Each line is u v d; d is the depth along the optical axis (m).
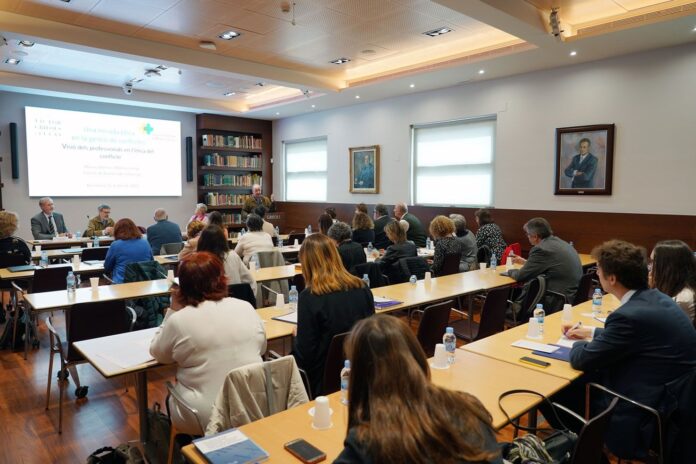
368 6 4.92
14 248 5.06
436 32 5.79
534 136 7.01
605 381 2.19
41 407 3.38
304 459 1.44
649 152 5.98
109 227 7.49
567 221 6.72
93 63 7.12
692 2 4.87
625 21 5.09
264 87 8.88
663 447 1.95
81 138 9.08
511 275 4.58
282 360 1.94
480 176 7.83
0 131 8.25
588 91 6.44
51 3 4.84
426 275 4.40
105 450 2.06
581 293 4.22
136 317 3.83
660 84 5.84
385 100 8.99
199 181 10.81
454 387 2.01
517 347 2.53
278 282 4.90
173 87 8.83
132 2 4.81
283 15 5.17
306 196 10.95
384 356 1.01
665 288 2.59
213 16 5.20
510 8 4.62
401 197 8.87
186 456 1.51
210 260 2.24
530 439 1.66
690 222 5.69
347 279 2.54
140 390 2.41
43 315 5.70
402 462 0.91
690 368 1.97
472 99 7.70
